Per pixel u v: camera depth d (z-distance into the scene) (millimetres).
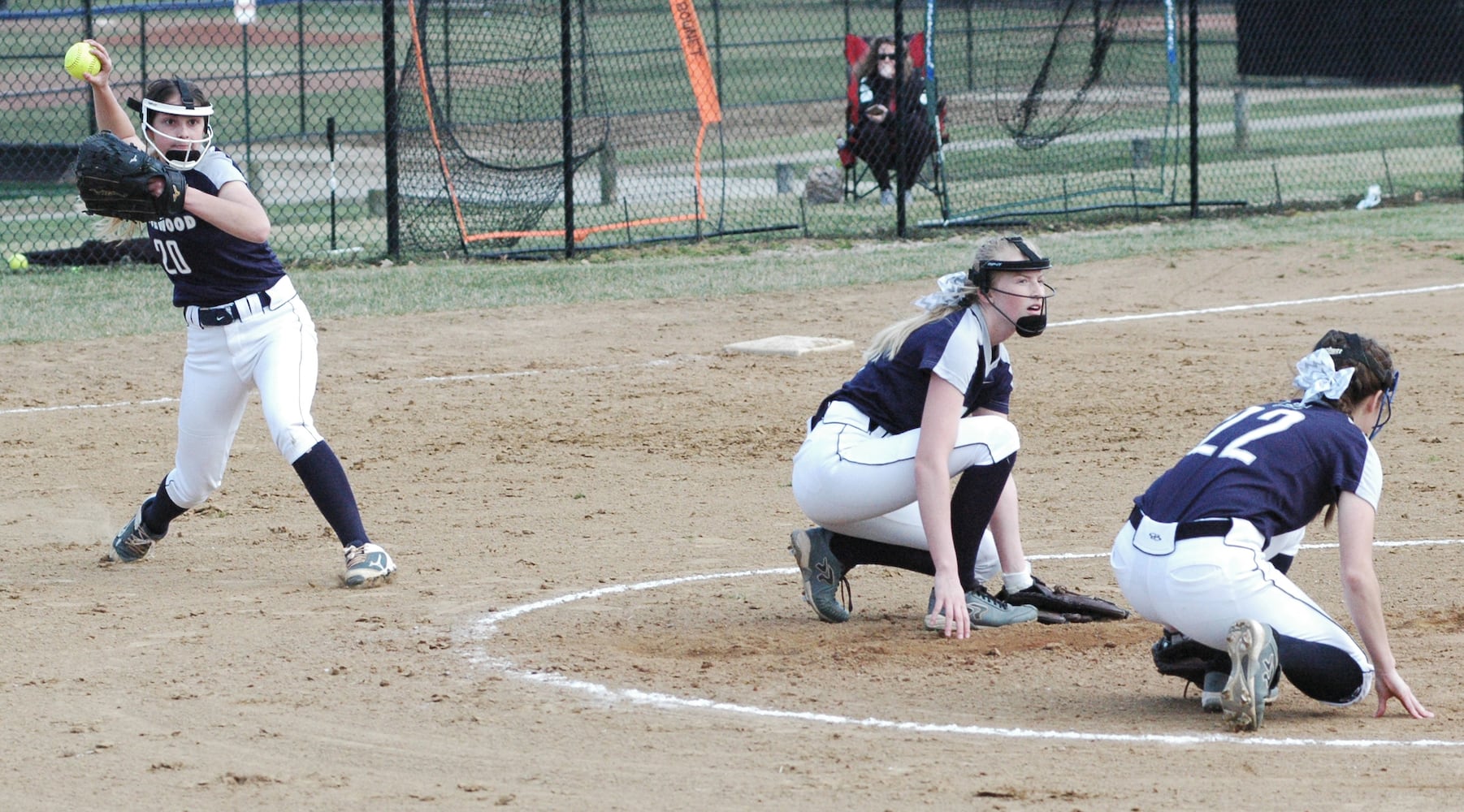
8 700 17203
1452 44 95625
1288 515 16422
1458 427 32375
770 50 120500
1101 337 43125
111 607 21234
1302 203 68625
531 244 60250
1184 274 52312
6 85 94250
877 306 48094
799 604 21469
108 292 49406
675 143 88438
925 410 18766
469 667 18344
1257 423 16750
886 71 68938
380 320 45750
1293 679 16312
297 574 23125
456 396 36906
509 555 24156
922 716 16672
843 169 74688
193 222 21594
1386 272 51594
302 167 73438
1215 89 107500
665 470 30156
